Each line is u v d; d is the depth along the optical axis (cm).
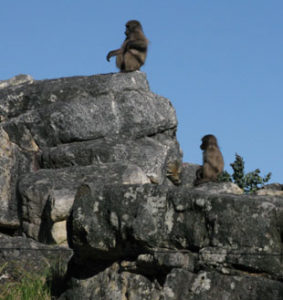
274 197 2897
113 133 6150
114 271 3194
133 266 3088
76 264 3425
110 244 3139
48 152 5947
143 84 6588
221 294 2702
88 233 3166
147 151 5853
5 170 5591
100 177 5122
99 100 6244
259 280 2644
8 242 4212
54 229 4694
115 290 3131
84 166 5459
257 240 2698
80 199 3259
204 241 2866
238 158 6141
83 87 6362
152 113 6331
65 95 6406
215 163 6488
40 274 3912
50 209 4709
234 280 2702
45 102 6431
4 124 6222
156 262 2970
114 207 3125
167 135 6650
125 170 5191
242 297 2645
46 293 3562
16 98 6556
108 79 6394
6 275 3938
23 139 6122
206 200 2880
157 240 2997
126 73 6538
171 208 2995
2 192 5462
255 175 6003
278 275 2622
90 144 5903
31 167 5931
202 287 2758
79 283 3316
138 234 3002
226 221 2795
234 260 2730
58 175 5256
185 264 2892
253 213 2738
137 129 6209
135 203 3077
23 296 3566
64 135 6072
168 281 2858
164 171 6050
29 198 4988
